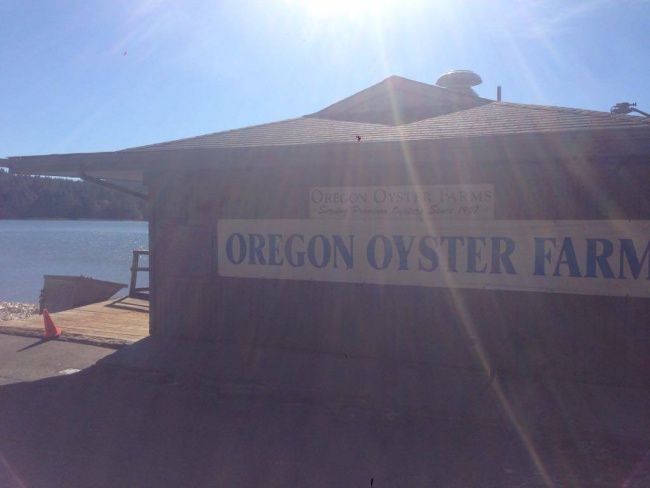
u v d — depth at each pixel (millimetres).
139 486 5566
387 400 7453
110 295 16562
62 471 5879
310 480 5684
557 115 8883
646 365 7598
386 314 8891
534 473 5773
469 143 7375
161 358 9188
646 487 5465
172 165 9164
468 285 8398
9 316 17719
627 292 7633
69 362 9562
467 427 6875
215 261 9945
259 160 8688
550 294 8000
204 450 6379
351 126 10109
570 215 7863
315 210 9250
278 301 9547
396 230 8781
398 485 5570
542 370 8047
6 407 7707
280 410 7559
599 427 6539
